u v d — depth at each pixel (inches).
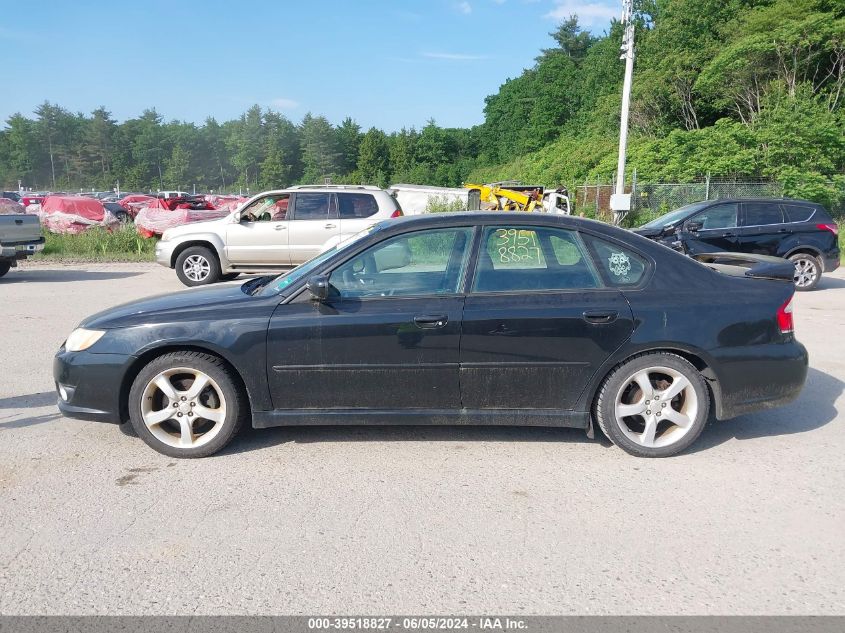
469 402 168.2
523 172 2415.1
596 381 167.2
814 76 1230.3
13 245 506.0
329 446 178.7
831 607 108.6
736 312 167.5
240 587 114.3
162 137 4537.4
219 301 173.5
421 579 116.5
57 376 173.5
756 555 124.0
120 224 852.6
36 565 121.2
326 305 166.7
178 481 156.9
